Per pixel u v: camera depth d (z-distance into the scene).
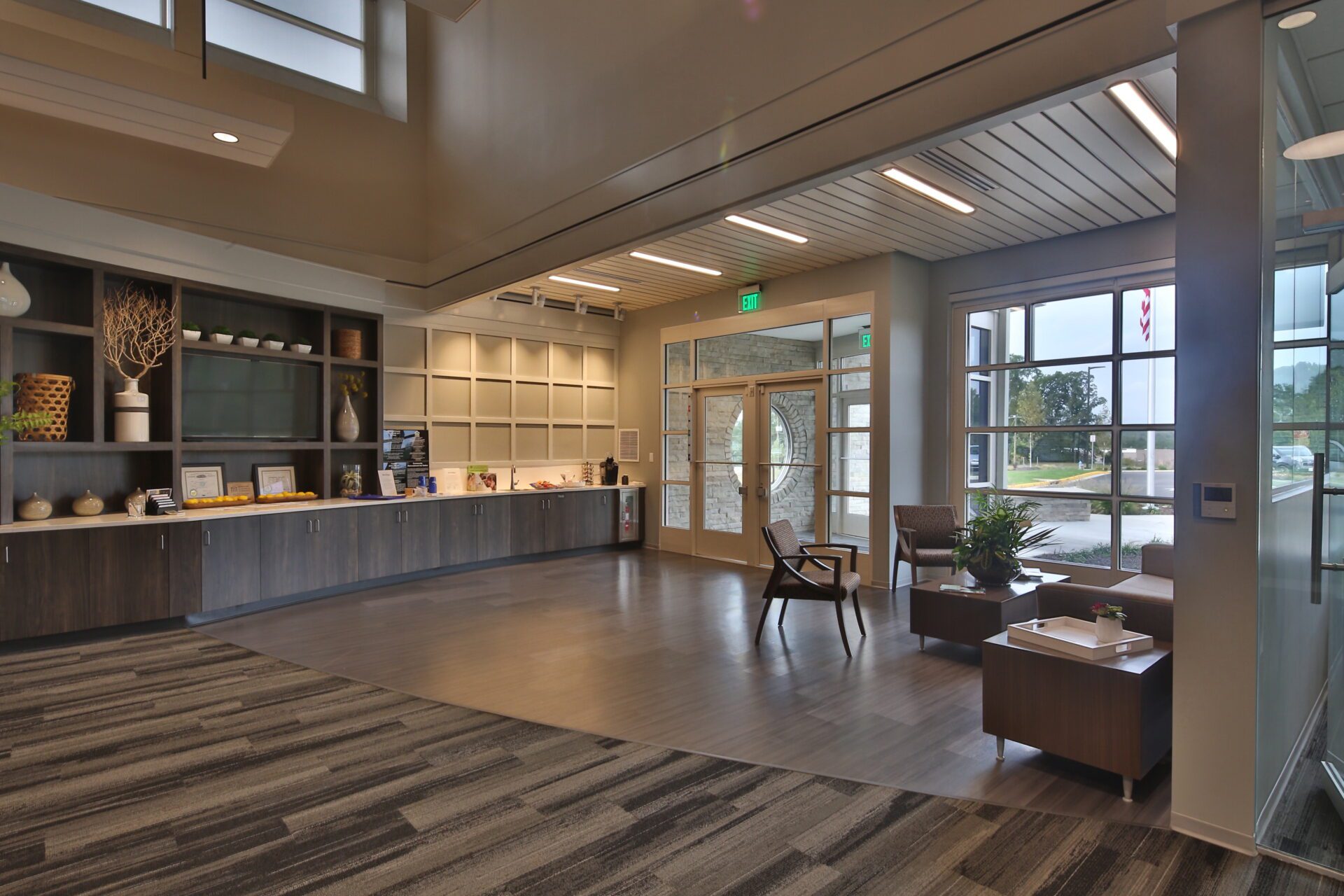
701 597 6.30
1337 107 2.40
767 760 3.10
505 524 7.78
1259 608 2.37
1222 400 2.41
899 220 5.45
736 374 7.98
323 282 6.59
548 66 5.54
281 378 6.43
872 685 4.04
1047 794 2.80
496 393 8.23
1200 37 2.43
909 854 2.39
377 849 2.42
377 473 7.03
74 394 5.21
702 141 4.19
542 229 5.66
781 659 4.52
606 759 3.11
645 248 6.30
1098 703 2.80
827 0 3.49
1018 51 2.83
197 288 5.71
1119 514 5.64
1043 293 6.06
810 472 7.27
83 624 4.80
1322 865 2.29
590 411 9.20
